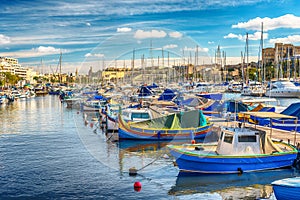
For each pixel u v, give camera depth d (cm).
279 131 2664
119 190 1524
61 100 7244
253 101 3700
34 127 3522
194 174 1731
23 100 8138
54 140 2728
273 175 1752
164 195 1491
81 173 1755
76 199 1438
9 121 4078
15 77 14000
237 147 1791
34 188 1563
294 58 9031
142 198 1448
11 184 1619
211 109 2695
